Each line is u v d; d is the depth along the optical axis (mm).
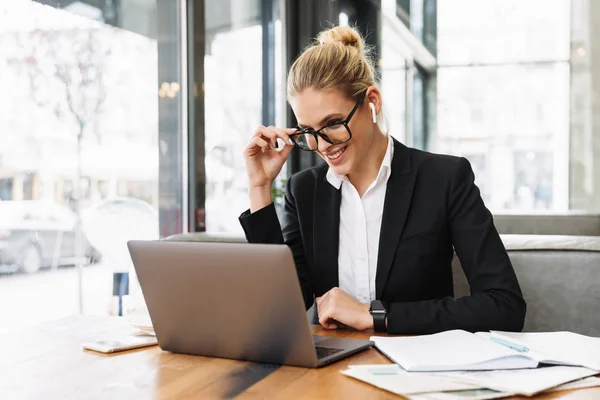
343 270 1542
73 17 2299
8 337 1208
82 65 2350
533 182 5152
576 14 4969
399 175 1494
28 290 2113
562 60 5035
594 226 3193
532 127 5133
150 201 2787
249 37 3812
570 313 1535
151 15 2779
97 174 2434
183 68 3064
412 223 1451
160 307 1043
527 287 1570
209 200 3260
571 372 858
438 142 5422
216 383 873
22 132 2086
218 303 974
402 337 1081
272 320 933
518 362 891
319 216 1555
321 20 4770
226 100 3479
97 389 861
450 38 5312
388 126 1574
